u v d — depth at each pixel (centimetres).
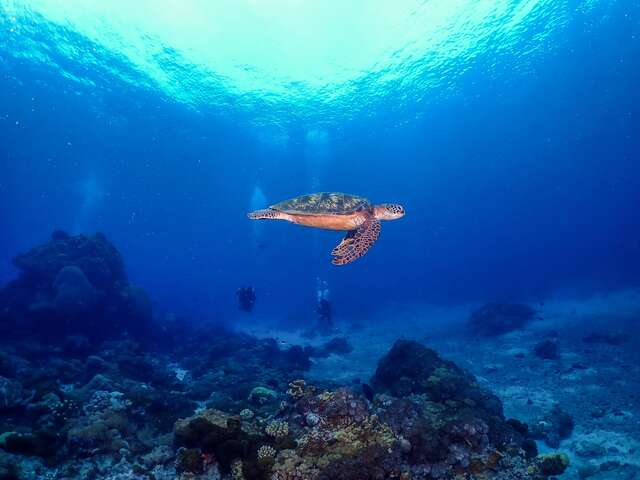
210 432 600
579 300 3262
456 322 3206
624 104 4800
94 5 2478
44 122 3566
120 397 937
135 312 2052
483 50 3678
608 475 872
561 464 628
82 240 2062
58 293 1731
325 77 3869
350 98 4309
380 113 4762
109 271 1994
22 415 828
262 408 969
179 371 1866
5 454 594
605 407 1212
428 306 4584
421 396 952
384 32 3416
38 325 1708
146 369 1479
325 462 516
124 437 724
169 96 3544
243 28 3086
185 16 2794
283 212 627
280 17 3098
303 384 764
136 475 570
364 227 631
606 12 3209
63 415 820
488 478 570
